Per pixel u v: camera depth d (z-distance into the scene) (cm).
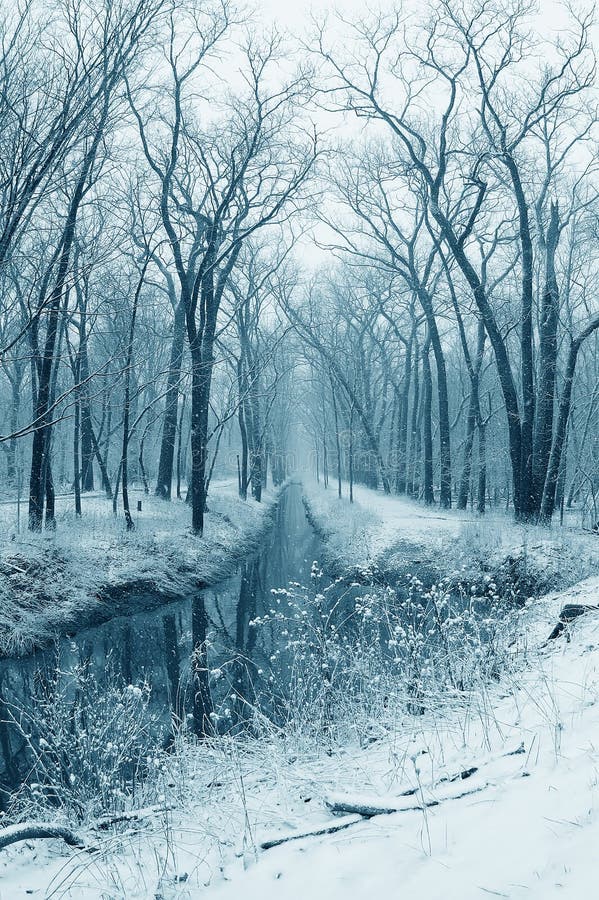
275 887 321
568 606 759
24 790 666
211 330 2372
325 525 2802
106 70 895
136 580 1669
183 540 2055
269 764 521
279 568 2166
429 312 2906
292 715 699
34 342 1641
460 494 3125
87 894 358
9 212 759
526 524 1989
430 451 3234
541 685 532
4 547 1508
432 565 1828
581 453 2744
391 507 3056
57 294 877
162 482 2892
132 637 1366
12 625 1246
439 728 537
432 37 1953
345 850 340
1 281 850
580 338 1992
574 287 2684
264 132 2103
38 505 1731
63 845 429
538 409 2080
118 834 422
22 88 775
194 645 1307
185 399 2972
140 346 2530
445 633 719
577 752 378
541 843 295
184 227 2114
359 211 2806
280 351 3725
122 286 2078
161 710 895
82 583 1533
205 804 462
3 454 3244
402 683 633
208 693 974
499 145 1941
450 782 400
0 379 4100
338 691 661
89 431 2792
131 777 604
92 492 3120
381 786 437
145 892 349
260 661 1163
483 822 331
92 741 580
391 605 858
